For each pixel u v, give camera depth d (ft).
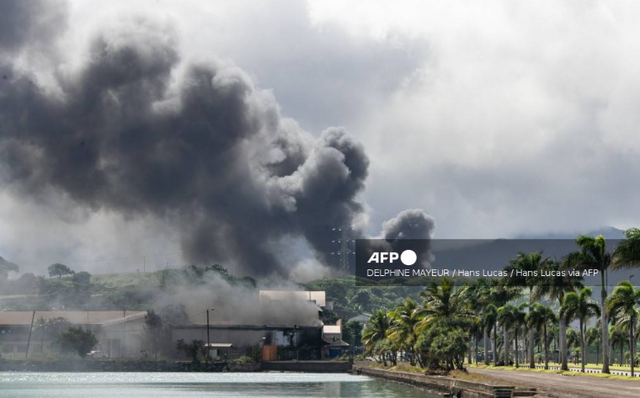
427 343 403.34
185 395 399.65
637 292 384.68
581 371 452.76
